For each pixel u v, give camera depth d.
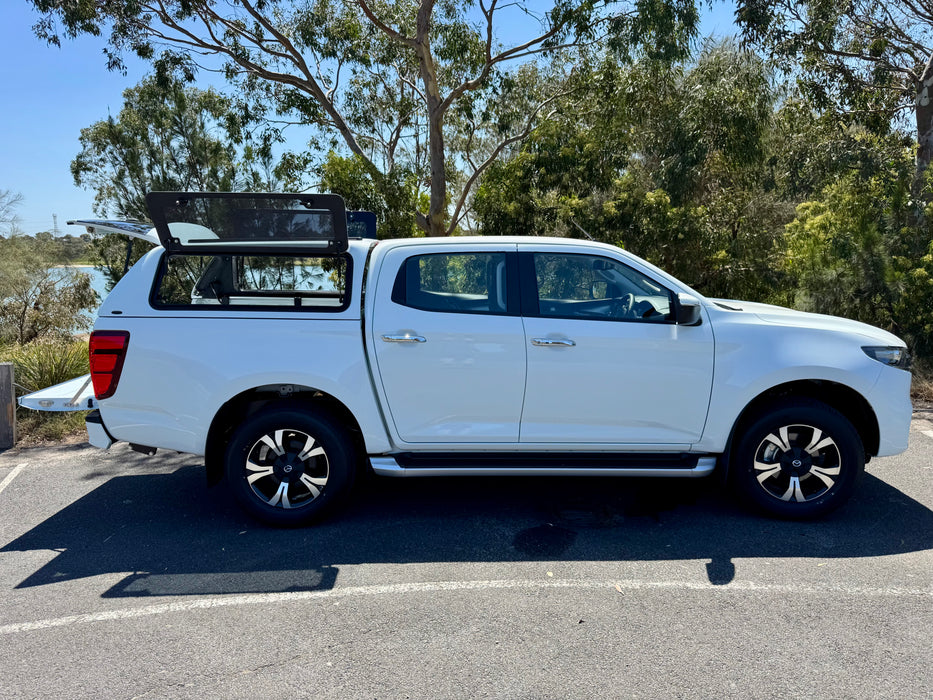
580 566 3.99
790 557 4.07
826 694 2.82
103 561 4.16
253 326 4.40
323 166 15.12
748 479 4.54
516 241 4.60
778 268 13.71
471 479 5.52
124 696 2.88
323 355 4.39
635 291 4.57
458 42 16.03
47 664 3.12
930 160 12.55
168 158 20.58
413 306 4.46
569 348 4.40
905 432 4.51
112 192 20.50
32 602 3.69
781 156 14.12
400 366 4.42
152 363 4.39
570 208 13.16
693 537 4.36
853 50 13.06
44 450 6.57
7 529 4.67
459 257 4.54
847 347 4.47
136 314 4.43
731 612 3.47
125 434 4.47
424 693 2.87
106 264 21.44
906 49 13.29
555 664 3.05
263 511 4.52
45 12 14.91
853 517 4.63
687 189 13.70
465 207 20.81
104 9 15.60
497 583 3.80
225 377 4.37
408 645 3.22
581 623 3.38
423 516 4.77
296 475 4.52
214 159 20.59
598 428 4.50
